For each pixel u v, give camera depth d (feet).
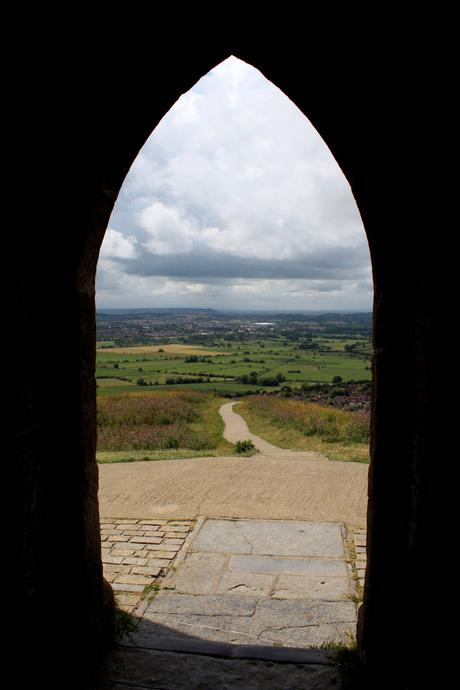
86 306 10.85
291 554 18.02
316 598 15.21
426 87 8.45
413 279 9.27
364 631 10.26
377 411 9.80
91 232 10.68
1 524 8.91
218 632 13.48
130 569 16.93
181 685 10.80
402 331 9.63
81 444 10.75
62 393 10.59
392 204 9.38
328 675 11.15
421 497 9.16
